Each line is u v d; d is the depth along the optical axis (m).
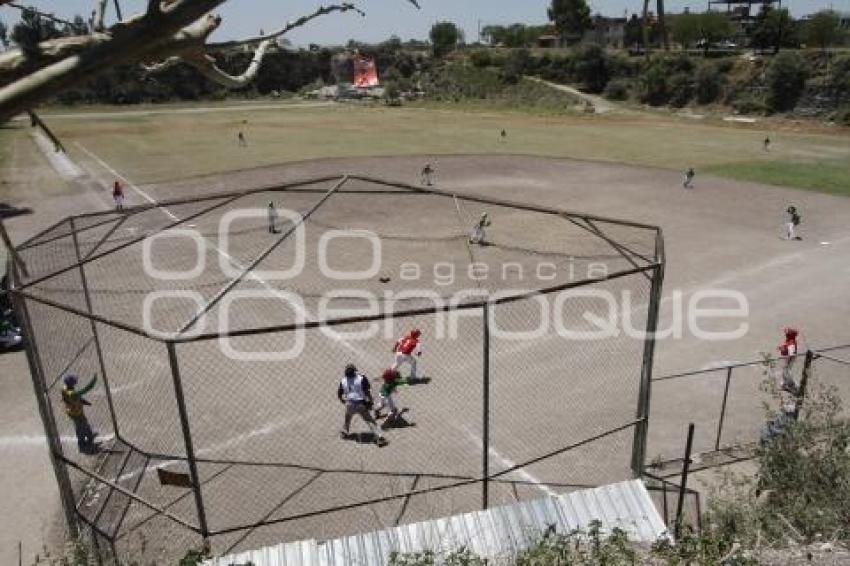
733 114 72.69
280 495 10.09
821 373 14.75
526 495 10.10
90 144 48.56
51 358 13.97
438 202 31.00
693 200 31.92
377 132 56.06
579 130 58.94
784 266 22.31
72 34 2.16
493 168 39.53
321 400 13.09
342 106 85.81
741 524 7.57
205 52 2.52
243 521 9.48
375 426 11.44
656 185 35.22
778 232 26.50
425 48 135.88
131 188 33.53
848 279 21.08
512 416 12.52
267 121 65.00
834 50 72.88
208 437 11.71
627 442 11.66
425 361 14.99
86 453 11.23
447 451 11.32
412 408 12.82
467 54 109.62
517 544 7.75
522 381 14.04
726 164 41.12
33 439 11.89
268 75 101.44
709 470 11.04
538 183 35.69
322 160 41.12
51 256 21.59
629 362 15.07
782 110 70.50
